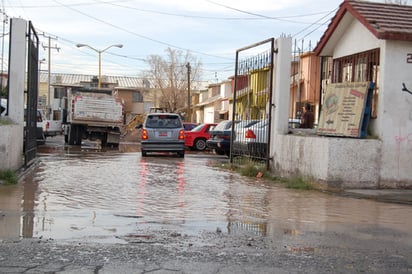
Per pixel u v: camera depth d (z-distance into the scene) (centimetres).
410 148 1112
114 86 7250
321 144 1105
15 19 1323
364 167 1090
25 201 872
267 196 1014
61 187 1049
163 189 1073
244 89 1634
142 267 516
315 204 927
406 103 1109
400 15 1170
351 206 910
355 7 1189
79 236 634
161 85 5912
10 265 512
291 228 718
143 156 2061
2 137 1102
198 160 1930
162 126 2064
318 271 518
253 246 610
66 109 3105
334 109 1202
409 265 543
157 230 681
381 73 1108
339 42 1347
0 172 1091
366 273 514
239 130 1639
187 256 560
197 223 734
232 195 1020
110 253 564
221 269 516
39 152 2141
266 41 1420
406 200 957
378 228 726
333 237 665
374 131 1132
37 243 597
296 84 3219
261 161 1468
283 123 1367
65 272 495
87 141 3381
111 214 780
